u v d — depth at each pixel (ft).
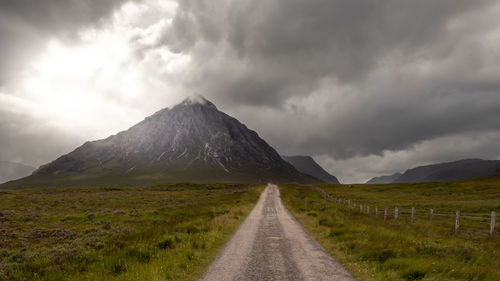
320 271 31.42
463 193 207.41
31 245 53.31
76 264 34.32
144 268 30.40
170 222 76.89
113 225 77.30
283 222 76.33
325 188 357.20
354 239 47.44
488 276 28.81
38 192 241.55
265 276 29.58
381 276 29.53
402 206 135.85
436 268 30.60
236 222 73.97
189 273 30.76
